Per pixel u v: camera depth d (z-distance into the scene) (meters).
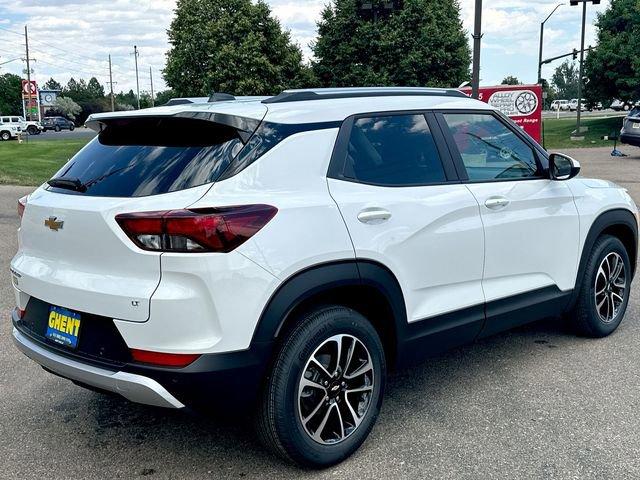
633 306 6.06
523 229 4.27
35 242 3.39
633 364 4.62
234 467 3.34
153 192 2.97
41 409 4.05
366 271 3.32
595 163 21.06
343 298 3.43
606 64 36.69
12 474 3.29
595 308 5.01
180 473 3.29
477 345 5.09
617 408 3.91
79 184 3.25
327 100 3.57
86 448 3.56
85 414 3.98
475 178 4.07
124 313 2.92
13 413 4.00
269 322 2.98
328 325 3.19
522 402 4.02
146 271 2.89
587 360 4.71
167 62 35.03
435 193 3.76
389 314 3.53
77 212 3.07
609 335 5.25
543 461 3.31
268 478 3.23
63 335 3.22
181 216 2.82
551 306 4.62
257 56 33.09
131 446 3.58
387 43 30.23
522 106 20.08
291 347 3.09
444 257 3.77
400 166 3.69
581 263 4.81
